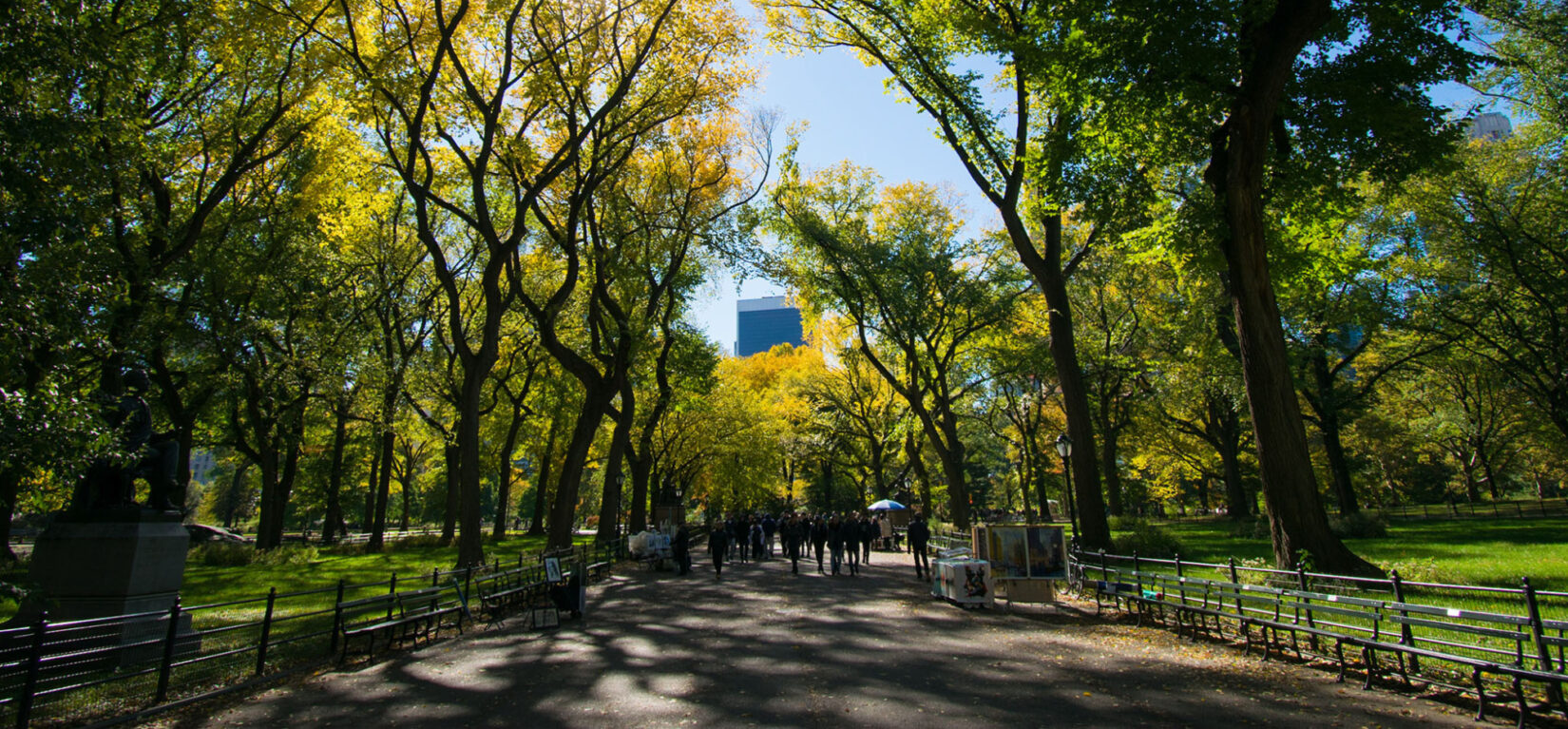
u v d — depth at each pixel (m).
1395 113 13.04
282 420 28.33
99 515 10.26
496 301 19.23
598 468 59.75
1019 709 7.04
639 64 20.59
